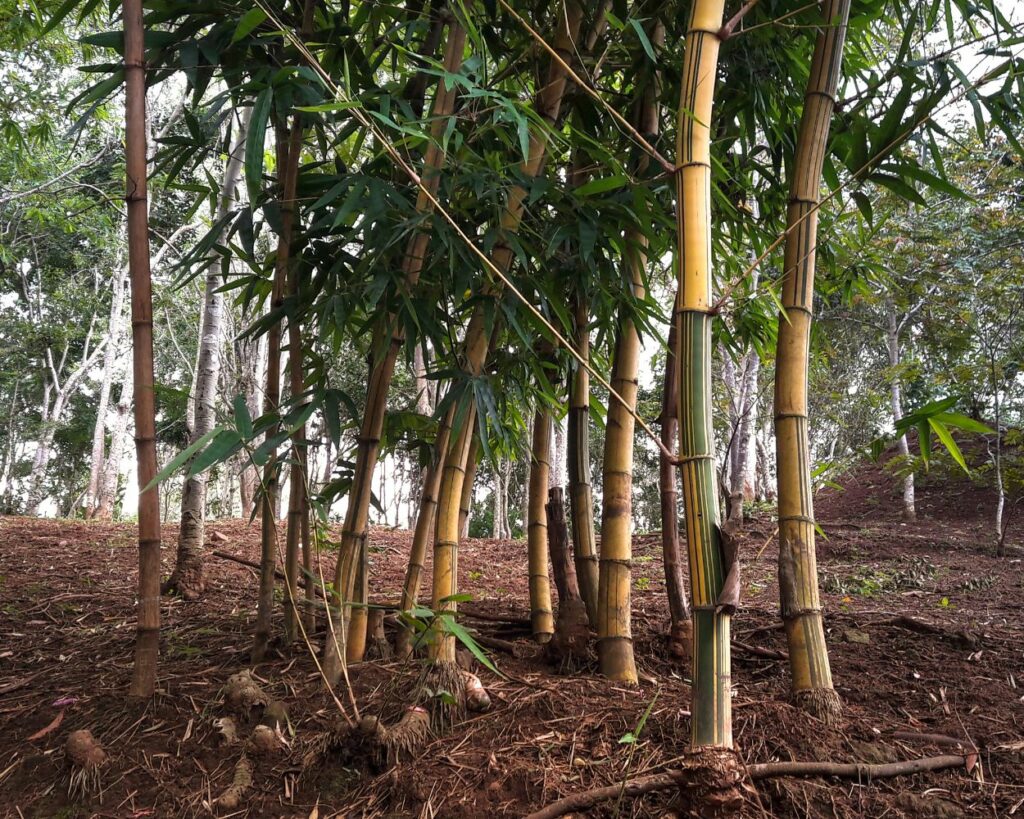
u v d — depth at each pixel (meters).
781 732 1.88
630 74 2.57
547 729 1.96
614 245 2.38
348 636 2.36
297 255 2.47
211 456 1.69
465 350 2.33
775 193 2.82
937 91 1.88
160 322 13.95
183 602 3.83
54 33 5.64
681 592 2.68
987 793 1.74
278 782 1.81
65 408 17.22
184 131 8.29
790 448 2.04
